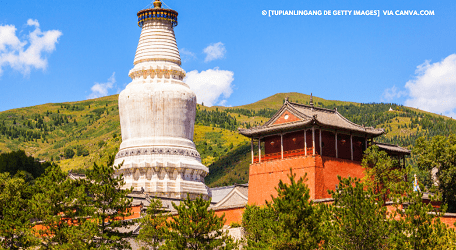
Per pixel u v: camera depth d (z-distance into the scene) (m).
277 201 46.09
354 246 44.41
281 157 72.44
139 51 98.06
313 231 44.88
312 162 68.31
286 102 73.62
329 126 70.88
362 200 45.53
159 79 95.75
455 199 67.44
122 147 93.25
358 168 72.69
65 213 55.53
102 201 56.28
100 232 55.62
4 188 66.62
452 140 70.00
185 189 89.94
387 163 66.50
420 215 43.38
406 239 42.78
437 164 68.69
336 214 46.31
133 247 60.66
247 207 56.44
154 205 61.00
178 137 93.06
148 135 91.88
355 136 75.25
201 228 47.84
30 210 60.03
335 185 69.56
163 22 99.25
